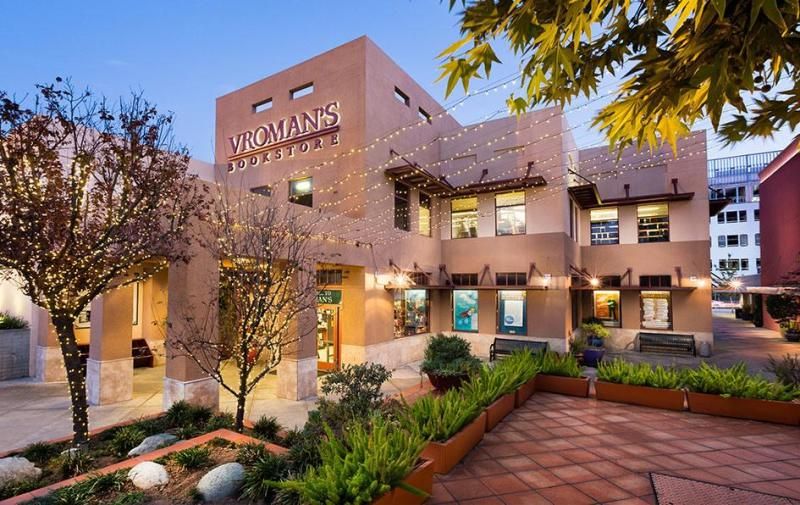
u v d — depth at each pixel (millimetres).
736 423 7980
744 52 2162
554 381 10211
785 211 22672
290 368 10289
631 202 17375
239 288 7492
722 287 24703
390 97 14703
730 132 2885
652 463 6184
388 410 7055
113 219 6441
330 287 13547
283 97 15281
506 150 16359
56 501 4461
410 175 14219
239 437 6438
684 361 15227
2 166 5812
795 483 5531
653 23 2490
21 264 5812
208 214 7859
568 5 2055
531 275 15492
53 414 9016
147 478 5066
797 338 20531
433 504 5051
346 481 4082
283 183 14859
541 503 5078
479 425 7047
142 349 13945
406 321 15148
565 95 2879
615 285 17859
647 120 2697
